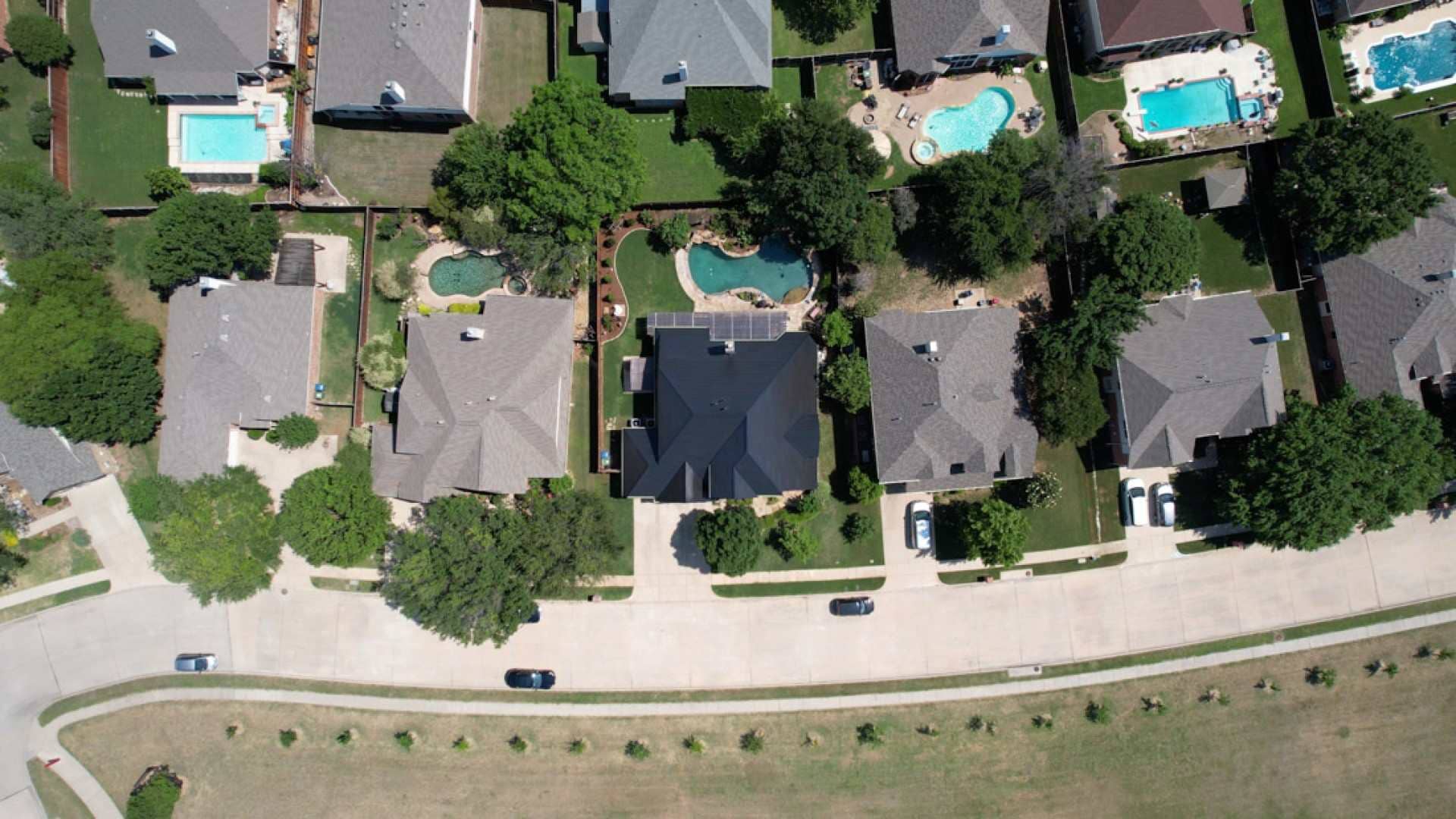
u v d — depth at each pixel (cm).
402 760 6375
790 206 5694
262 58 6081
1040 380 5878
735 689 6322
